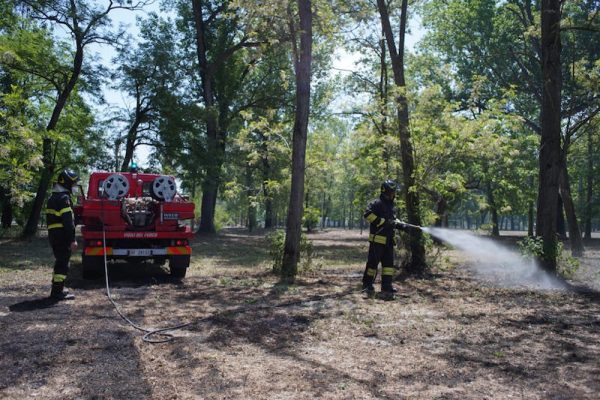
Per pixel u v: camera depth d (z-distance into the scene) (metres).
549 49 10.64
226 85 30.41
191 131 23.00
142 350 4.96
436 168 11.66
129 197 10.77
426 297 8.11
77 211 10.74
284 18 11.45
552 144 10.52
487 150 11.41
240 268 12.26
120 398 3.71
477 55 26.72
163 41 22.84
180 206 9.95
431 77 21.83
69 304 7.25
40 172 20.36
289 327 6.00
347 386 4.01
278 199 34.44
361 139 12.58
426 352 5.00
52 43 21.36
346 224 76.88
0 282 9.28
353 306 7.29
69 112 23.55
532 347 5.21
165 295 8.16
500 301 7.80
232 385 4.00
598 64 12.59
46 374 4.21
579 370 4.45
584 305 7.51
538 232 11.10
